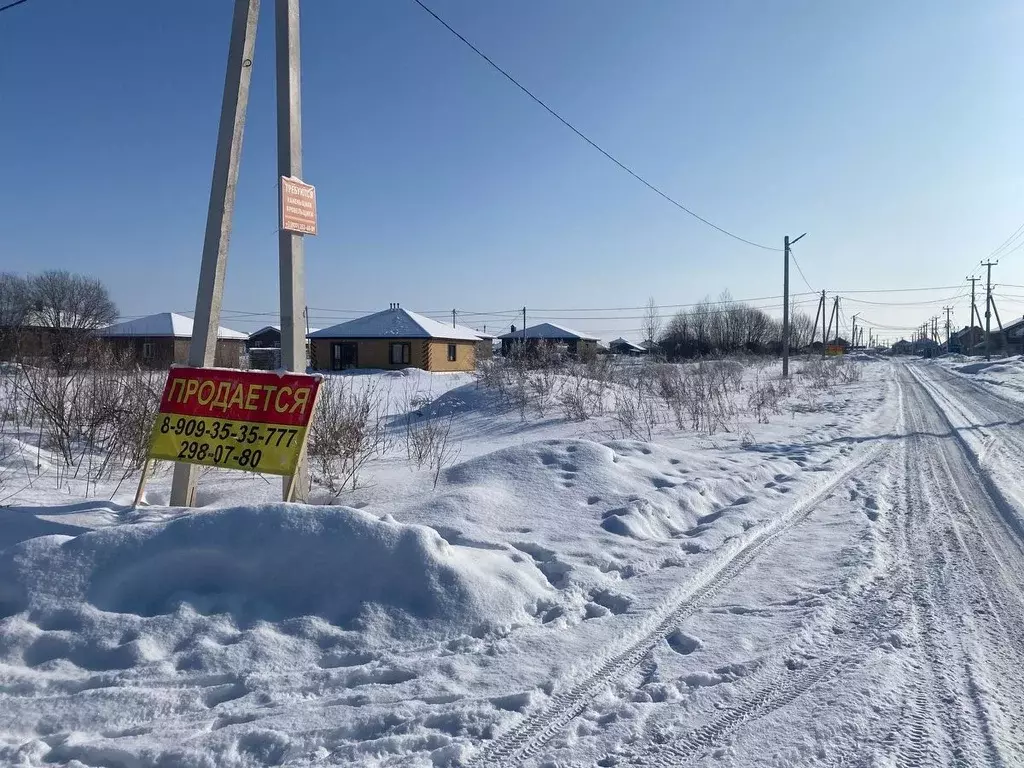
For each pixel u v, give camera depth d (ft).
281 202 21.86
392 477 27.20
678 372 81.61
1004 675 13.56
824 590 17.98
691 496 26.37
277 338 194.18
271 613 14.85
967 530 24.39
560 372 76.23
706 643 14.89
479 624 14.98
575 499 24.59
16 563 15.05
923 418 64.18
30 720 11.43
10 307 124.26
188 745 10.79
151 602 14.96
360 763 10.46
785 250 121.08
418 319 163.73
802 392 93.91
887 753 10.87
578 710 12.19
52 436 28.86
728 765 10.62
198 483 25.70
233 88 22.15
